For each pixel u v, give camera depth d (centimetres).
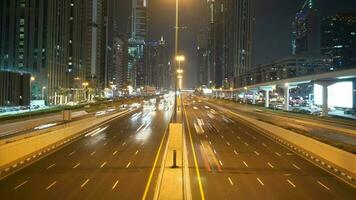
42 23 18225
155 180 3653
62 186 3400
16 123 7981
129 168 4212
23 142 4647
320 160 4700
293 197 3127
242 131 8238
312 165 4491
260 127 8731
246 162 4653
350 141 5844
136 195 3119
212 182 3609
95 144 6078
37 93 17600
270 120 9988
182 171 4066
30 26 18000
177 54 5247
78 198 3027
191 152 5397
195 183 3566
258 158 4938
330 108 14512
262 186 3478
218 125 9594
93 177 3762
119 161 4631
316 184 3572
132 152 5316
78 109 12988
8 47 17900
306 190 3353
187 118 11781
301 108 16988
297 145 5844
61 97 19662
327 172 4112
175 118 5188
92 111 13288
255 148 5809
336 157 4278
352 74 9625
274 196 3148
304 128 7862
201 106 18750
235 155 5162
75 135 7200
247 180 3716
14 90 14850
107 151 5388
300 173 4053
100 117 10294
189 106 18600
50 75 18588
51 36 18712
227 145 6125
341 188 3434
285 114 11994
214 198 3069
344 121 8975
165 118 11594
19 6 18000
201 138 7031
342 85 12800
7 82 14425
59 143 6075
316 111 14288
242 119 11275
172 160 4653
